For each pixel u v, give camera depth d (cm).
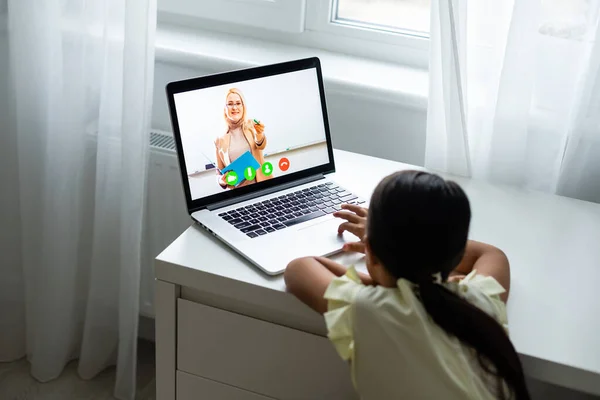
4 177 170
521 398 95
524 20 127
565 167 140
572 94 134
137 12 140
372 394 99
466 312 93
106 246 166
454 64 130
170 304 115
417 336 94
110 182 160
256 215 123
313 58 135
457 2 127
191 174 122
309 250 115
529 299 110
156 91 166
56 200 162
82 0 148
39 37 154
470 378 94
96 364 180
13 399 176
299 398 117
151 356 190
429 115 139
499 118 136
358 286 101
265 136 130
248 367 117
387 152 158
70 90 154
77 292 178
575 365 98
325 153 137
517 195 137
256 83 129
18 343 186
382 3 166
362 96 153
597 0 128
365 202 129
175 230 168
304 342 111
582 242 124
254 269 111
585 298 111
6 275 178
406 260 96
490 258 112
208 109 124
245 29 174
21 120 160
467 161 139
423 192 94
